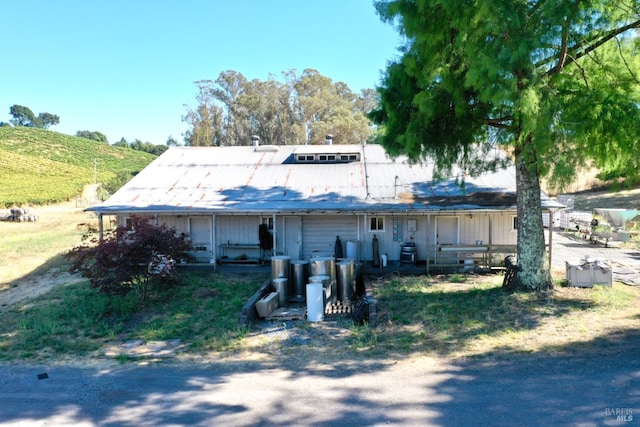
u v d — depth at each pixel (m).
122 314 11.38
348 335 9.44
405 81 10.66
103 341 9.70
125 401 6.43
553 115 8.64
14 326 10.92
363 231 16.72
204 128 54.84
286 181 17.72
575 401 5.66
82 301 12.43
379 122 12.02
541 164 8.76
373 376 7.00
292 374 7.31
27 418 5.96
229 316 11.08
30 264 18.23
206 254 16.91
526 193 11.26
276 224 16.83
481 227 16.28
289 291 12.65
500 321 9.44
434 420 5.38
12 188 56.72
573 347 7.66
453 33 9.71
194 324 10.65
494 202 14.98
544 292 10.99
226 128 56.19
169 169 19.06
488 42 8.77
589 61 10.37
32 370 8.03
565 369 6.73
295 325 10.40
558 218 27.11
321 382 6.86
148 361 8.34
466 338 8.63
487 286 12.66
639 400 5.60
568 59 10.05
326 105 55.84
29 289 14.59
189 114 55.69
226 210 15.33
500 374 6.74
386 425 5.32
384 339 8.96
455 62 10.17
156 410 6.06
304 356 8.26
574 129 8.84
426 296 11.91
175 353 8.78
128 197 16.59
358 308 10.38
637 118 8.55
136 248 12.00
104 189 57.38
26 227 31.58
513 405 5.66
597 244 20.73
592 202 32.50
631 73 9.58
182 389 6.82
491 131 11.93
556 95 9.07
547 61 9.38
